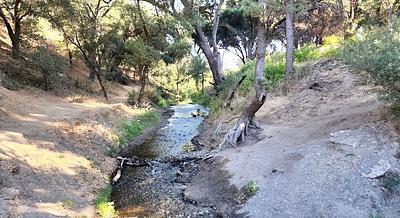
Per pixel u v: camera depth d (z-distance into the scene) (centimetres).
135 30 2380
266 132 1257
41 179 902
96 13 2348
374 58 827
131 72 4241
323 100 1410
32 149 1026
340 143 909
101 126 1555
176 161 1272
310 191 793
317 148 935
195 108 3284
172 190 1020
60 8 2084
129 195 988
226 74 2780
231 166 1015
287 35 1727
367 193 746
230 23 3334
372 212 704
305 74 1684
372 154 829
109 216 842
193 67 4484
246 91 1898
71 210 827
